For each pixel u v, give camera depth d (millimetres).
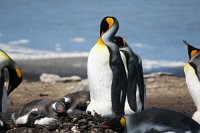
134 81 13742
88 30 37438
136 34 36000
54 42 33344
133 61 13812
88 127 11570
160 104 17234
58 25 39406
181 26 38531
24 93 18453
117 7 47156
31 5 47906
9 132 11648
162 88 20047
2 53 13562
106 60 13008
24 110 12195
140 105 13828
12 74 13945
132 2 49781
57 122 11875
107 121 11164
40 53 29719
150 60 28844
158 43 33281
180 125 10727
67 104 13383
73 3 49219
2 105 13336
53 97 17922
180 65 27750
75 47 32031
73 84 20344
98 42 13250
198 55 14211
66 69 25812
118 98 13039
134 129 10773
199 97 14062
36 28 38156
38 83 20672
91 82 13156
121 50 13844
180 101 17781
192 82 14094
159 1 50094
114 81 13016
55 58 28250
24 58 28172
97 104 13086
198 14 43219
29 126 12055
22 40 33938
